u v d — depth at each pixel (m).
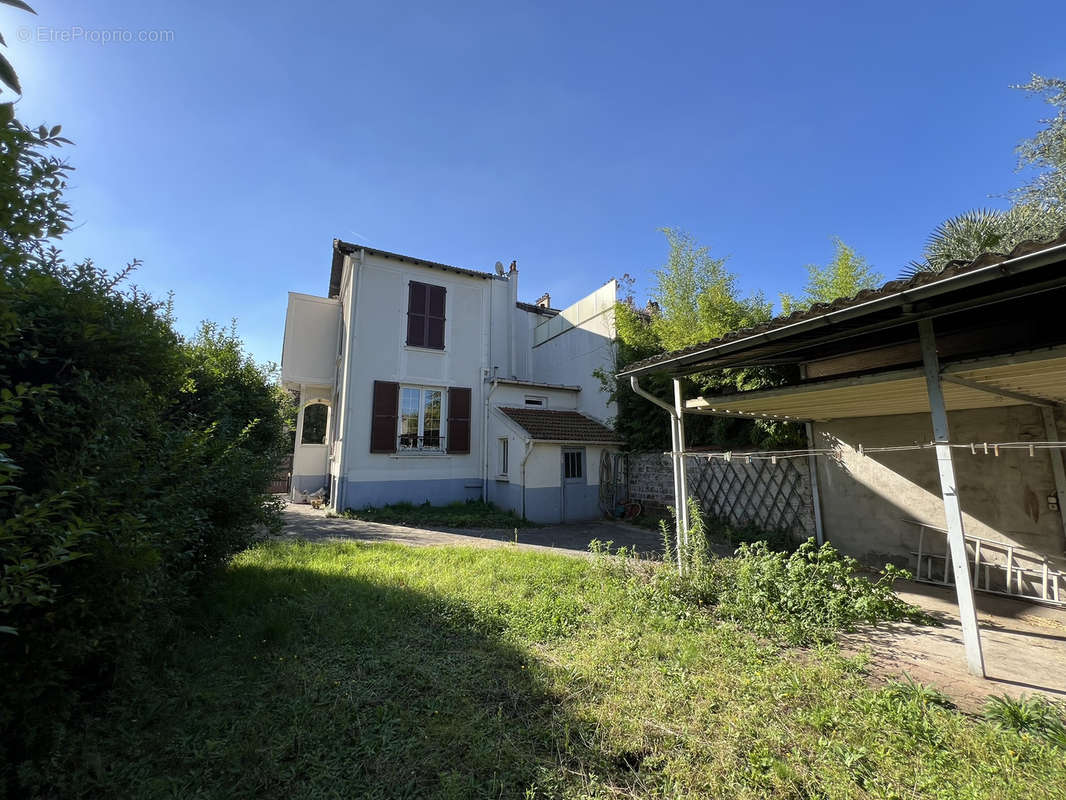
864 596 4.33
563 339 16.03
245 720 2.66
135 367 2.88
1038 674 3.36
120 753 2.33
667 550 5.92
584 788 2.16
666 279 11.91
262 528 6.64
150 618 2.79
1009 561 5.53
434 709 2.82
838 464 7.56
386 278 13.09
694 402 5.71
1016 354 3.09
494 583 5.50
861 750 2.31
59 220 1.85
